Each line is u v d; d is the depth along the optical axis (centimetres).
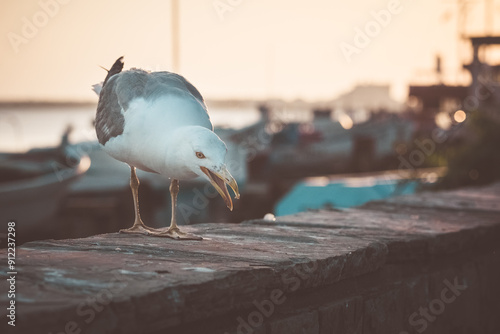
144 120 446
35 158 2384
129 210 2373
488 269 590
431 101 3538
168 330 326
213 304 337
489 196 776
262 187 2667
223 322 354
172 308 315
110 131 470
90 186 2422
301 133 4919
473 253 583
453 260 554
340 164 4669
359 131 5003
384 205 689
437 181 1547
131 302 301
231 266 367
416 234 513
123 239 462
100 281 326
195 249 424
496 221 608
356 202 1636
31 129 9794
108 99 480
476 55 2502
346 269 425
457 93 3278
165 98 452
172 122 442
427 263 522
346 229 527
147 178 2458
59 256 389
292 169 4394
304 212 627
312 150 4741
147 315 306
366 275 458
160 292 312
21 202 1856
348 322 427
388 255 475
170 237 472
